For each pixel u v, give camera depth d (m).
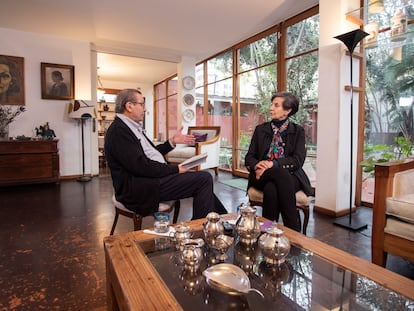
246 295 0.84
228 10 3.53
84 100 4.60
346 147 2.70
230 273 0.86
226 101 5.41
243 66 4.91
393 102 2.73
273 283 0.91
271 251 0.98
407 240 1.43
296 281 0.92
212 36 4.52
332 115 2.67
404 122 2.64
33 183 3.97
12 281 1.52
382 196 1.53
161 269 0.95
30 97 4.35
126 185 1.68
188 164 1.82
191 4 3.35
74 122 4.70
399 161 1.64
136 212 1.68
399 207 1.45
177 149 4.97
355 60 2.75
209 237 1.09
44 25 4.02
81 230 2.31
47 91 4.43
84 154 4.80
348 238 2.15
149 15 3.66
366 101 2.97
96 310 1.27
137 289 0.75
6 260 1.77
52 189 3.87
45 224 2.45
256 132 2.14
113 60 6.14
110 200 3.27
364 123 2.99
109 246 1.03
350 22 2.59
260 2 3.32
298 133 2.01
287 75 3.97
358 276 0.84
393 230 1.49
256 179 1.97
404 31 2.32
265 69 4.40
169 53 5.54
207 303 0.80
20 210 2.87
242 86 4.96
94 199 3.32
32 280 1.53
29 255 1.84
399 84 2.68
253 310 0.78
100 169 5.88
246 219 1.16
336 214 2.66
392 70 2.73
